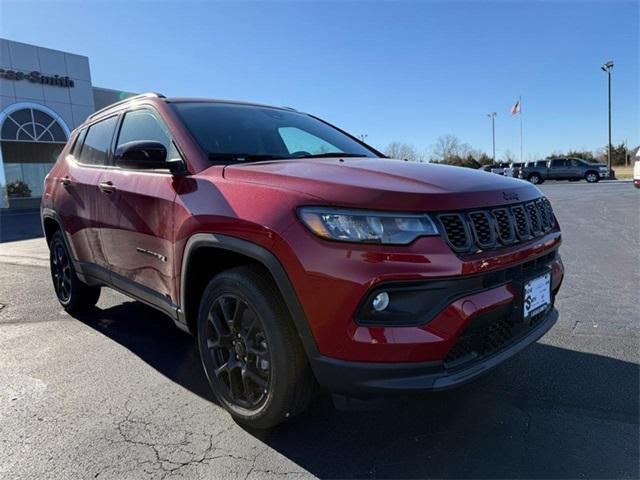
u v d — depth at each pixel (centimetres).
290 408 226
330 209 202
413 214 199
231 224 227
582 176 3203
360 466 217
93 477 210
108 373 317
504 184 249
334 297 196
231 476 211
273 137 325
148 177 300
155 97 328
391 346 193
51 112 2373
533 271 246
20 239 1101
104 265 361
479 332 215
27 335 392
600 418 253
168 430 247
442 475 210
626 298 459
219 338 252
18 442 237
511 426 247
